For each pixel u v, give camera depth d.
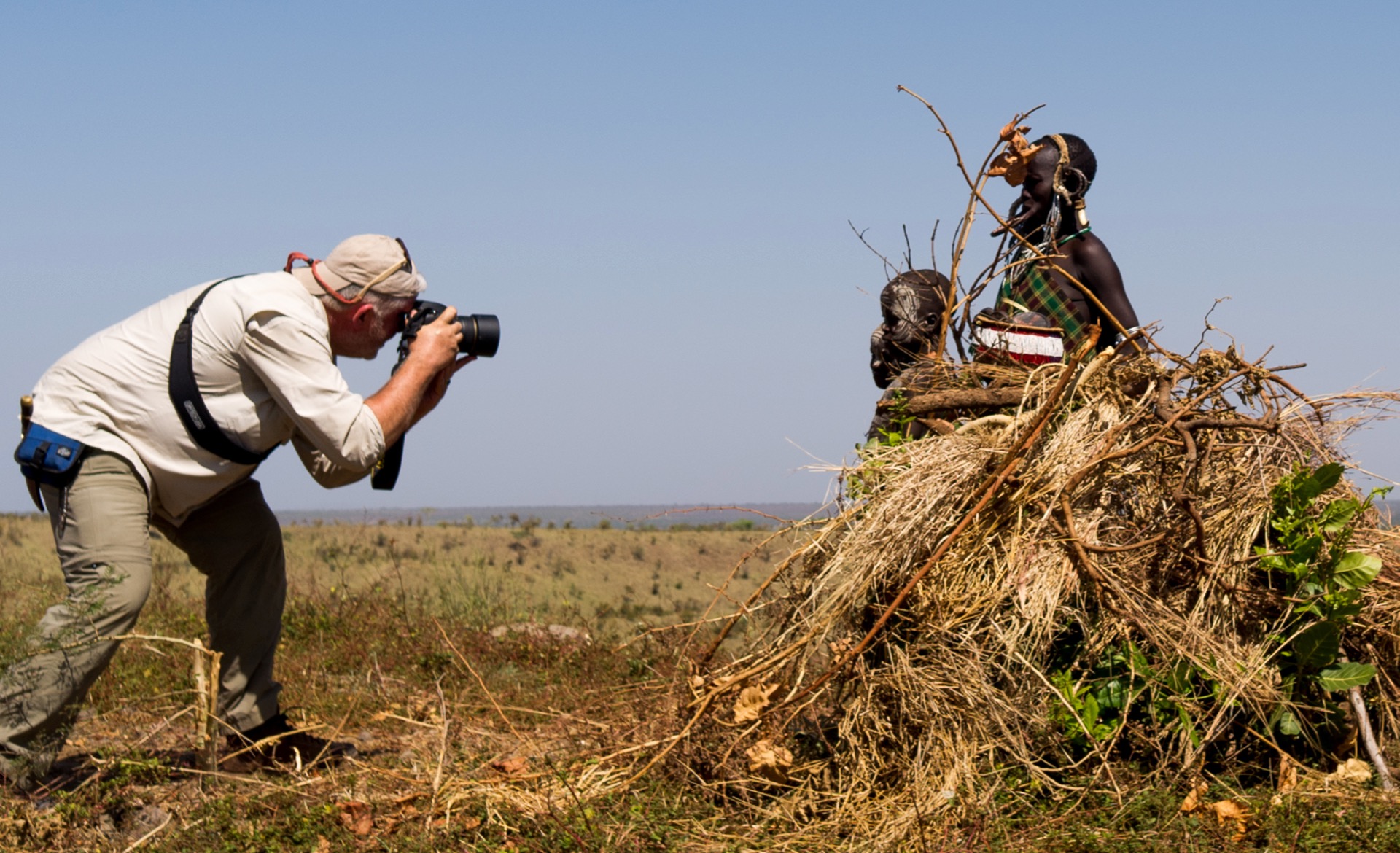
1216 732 3.46
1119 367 4.00
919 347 4.78
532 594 9.88
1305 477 3.60
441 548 22.16
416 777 3.68
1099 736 3.45
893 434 4.24
